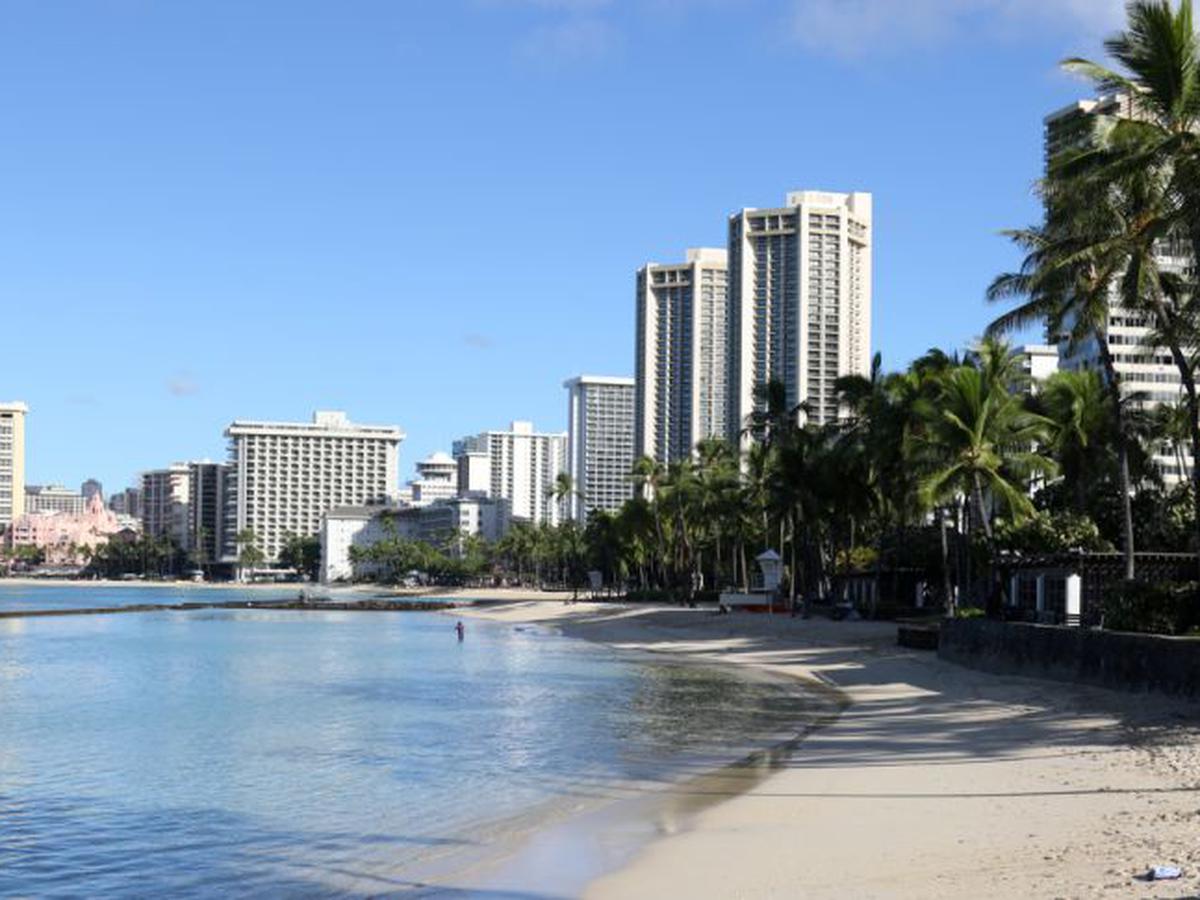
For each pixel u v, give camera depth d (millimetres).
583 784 27672
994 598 61938
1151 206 42812
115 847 22172
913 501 77500
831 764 29109
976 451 65188
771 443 108250
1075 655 42250
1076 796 21969
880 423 76688
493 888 17734
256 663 69938
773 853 18547
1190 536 74750
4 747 35250
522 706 45375
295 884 19125
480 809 24938
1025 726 33844
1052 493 93188
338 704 46625
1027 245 52438
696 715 41688
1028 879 15102
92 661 71812
